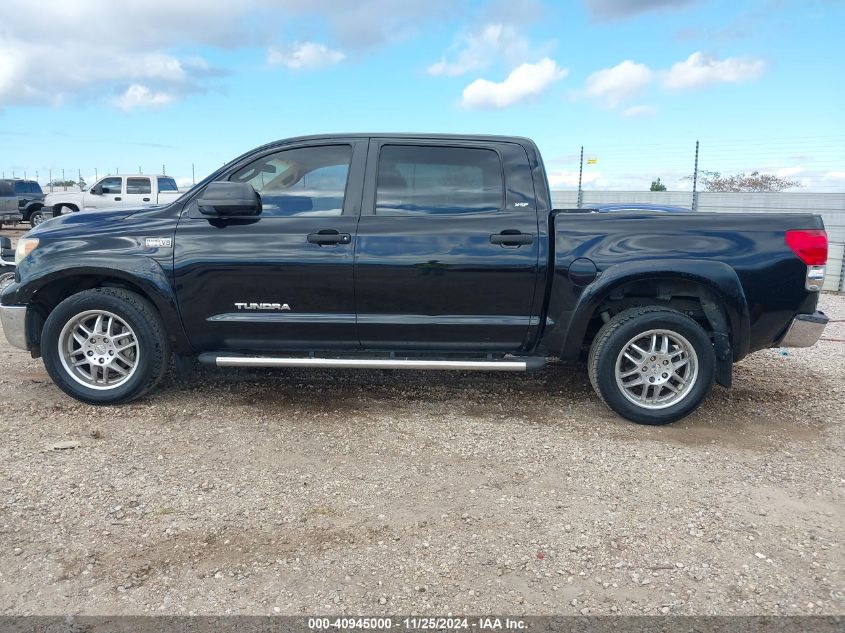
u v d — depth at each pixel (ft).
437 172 14.16
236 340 14.24
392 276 13.66
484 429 13.67
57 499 10.23
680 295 14.20
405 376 17.37
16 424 13.25
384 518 9.91
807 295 13.46
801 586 8.36
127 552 8.84
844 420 14.78
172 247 13.82
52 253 13.89
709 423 14.38
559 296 13.73
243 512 9.99
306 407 14.79
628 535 9.55
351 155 14.21
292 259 13.66
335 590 8.11
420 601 7.92
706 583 8.39
